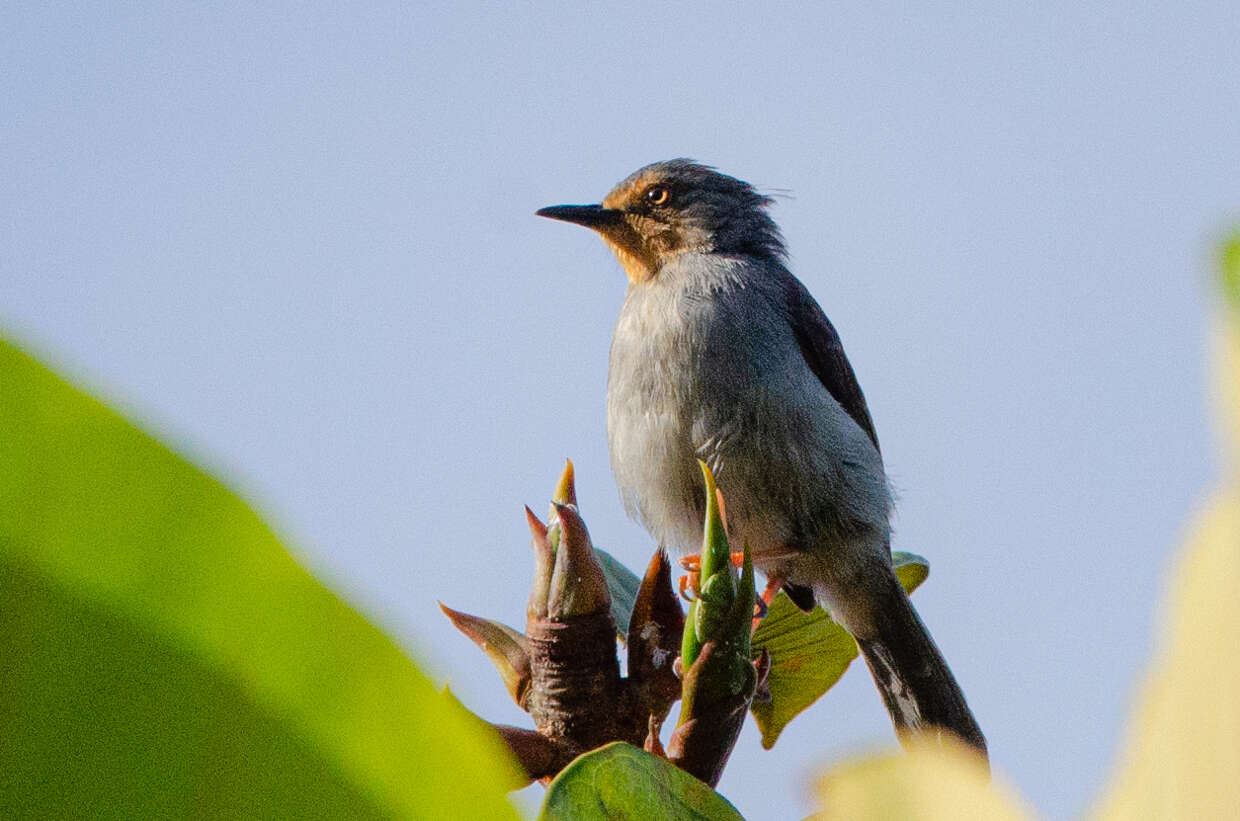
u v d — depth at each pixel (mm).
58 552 302
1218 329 319
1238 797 306
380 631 320
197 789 323
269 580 313
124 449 297
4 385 285
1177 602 296
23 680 313
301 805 325
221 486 304
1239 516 286
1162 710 315
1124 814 323
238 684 320
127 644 316
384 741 324
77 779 323
